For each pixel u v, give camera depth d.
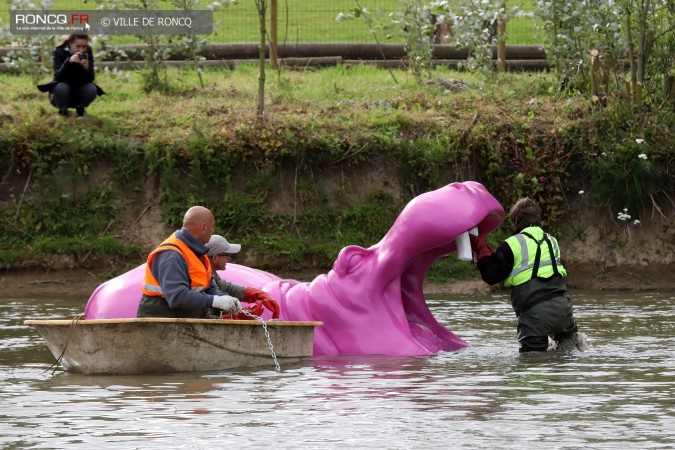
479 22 56.50
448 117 50.91
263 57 49.69
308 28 80.81
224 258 25.73
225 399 20.56
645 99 51.16
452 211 26.31
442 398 20.52
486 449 16.23
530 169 47.59
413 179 47.94
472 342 29.19
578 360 25.55
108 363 23.81
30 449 16.50
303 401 20.31
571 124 48.72
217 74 61.28
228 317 25.95
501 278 27.16
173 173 46.94
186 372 24.02
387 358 26.09
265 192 47.00
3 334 31.50
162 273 24.16
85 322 23.45
